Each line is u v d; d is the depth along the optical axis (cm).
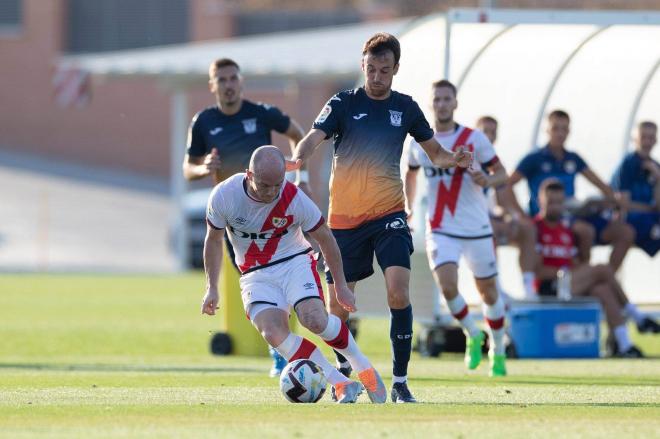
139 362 4762
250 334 5047
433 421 2622
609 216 5734
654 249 5831
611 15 5169
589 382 3878
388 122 3234
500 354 4153
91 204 16038
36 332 6219
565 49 5650
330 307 3347
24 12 18738
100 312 7462
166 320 6962
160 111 18738
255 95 16875
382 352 5375
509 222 5269
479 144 4106
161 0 18262
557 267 5475
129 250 13412
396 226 3234
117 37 18512
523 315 5159
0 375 4072
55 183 17400
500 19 5078
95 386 3616
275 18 17975
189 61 11212
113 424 2569
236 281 5053
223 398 3200
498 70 5750
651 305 6128
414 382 3869
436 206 4228
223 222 3034
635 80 6022
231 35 17988
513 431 2477
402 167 5144
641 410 2886
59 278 10719
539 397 3275
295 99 16788
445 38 5066
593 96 6066
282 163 2916
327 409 2841
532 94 5894
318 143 3216
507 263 6088
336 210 3288
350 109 3244
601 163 6238
